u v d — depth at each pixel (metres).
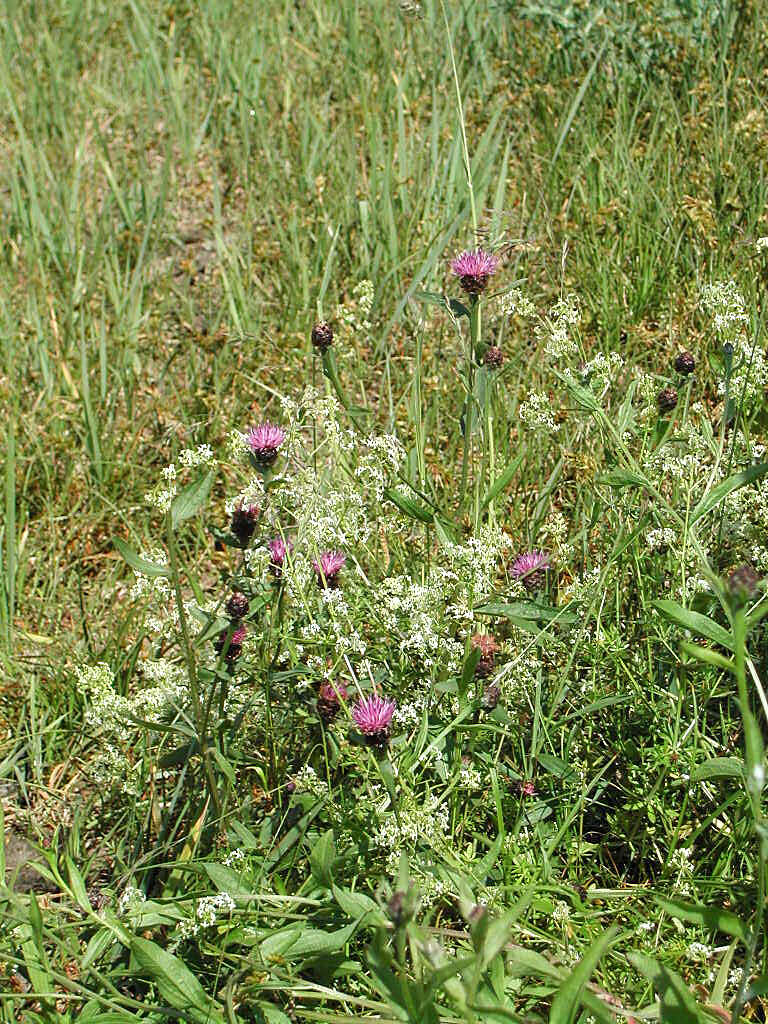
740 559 1.17
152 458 1.55
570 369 1.18
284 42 2.33
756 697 1.11
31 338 1.70
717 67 1.85
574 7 2.00
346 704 1.06
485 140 1.79
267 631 1.09
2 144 2.21
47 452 1.54
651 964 0.87
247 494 1.08
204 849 1.08
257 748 1.15
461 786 1.05
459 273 1.15
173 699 1.09
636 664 1.13
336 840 1.04
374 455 1.18
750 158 1.68
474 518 1.16
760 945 1.00
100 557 1.46
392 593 1.11
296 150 2.01
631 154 1.76
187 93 2.29
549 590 1.23
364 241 1.74
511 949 0.91
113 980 1.03
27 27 2.66
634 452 1.29
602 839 1.09
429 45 2.15
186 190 2.02
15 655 1.34
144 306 1.75
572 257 1.66
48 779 1.23
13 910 1.04
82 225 1.91
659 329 1.54
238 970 0.98
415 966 0.91
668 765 1.04
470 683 1.07
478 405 1.16
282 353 1.60
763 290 1.49
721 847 1.06
